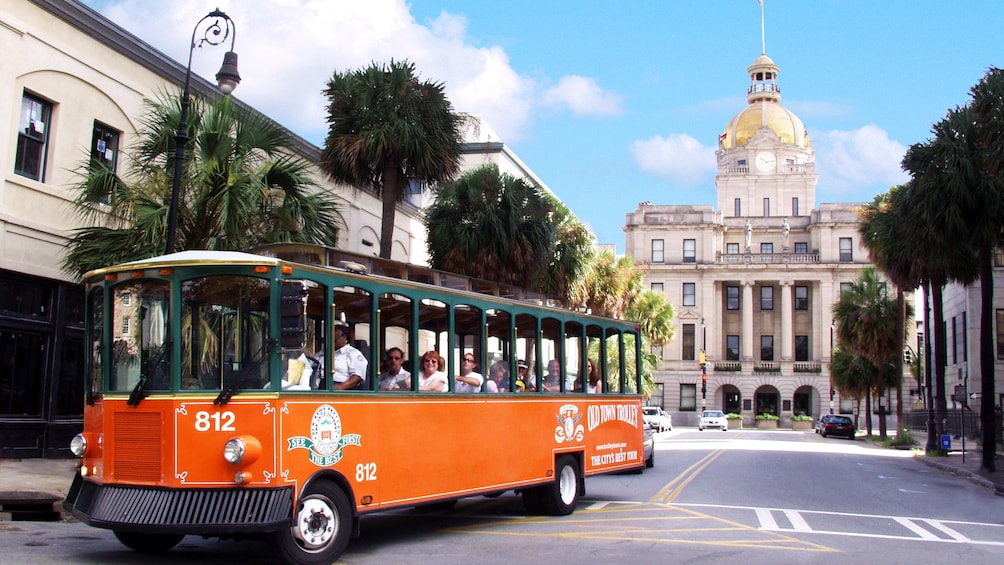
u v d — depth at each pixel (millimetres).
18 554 9219
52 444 18094
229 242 15047
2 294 17109
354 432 9555
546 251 26406
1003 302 43656
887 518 14445
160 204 15180
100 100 19312
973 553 10945
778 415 82312
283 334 8711
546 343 13930
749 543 11125
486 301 12242
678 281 85000
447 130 22797
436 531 11820
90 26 18766
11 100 17047
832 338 81062
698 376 83438
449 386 11359
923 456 34062
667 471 23188
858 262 82562
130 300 9203
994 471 25500
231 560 9344
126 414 8891
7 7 16906
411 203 34125
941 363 34469
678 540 11227
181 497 8508
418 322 10914
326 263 10008
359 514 9523
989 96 23297
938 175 24672
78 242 15758
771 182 95875
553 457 13484
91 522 8648
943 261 26156
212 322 8844
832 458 31828
